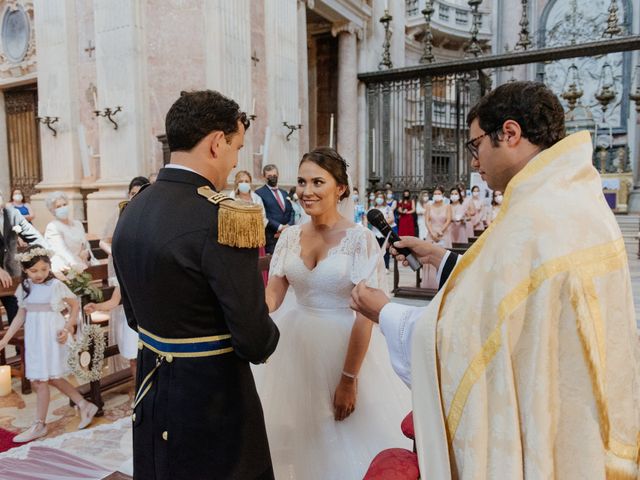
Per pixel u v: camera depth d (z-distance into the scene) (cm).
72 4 847
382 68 1455
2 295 429
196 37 775
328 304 201
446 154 1603
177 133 130
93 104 840
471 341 101
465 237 956
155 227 123
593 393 94
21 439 313
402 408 220
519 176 106
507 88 111
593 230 98
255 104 884
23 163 1108
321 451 194
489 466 98
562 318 95
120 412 357
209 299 126
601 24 1928
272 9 916
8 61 1047
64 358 328
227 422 131
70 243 469
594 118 1925
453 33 1934
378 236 937
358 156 1385
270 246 599
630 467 98
